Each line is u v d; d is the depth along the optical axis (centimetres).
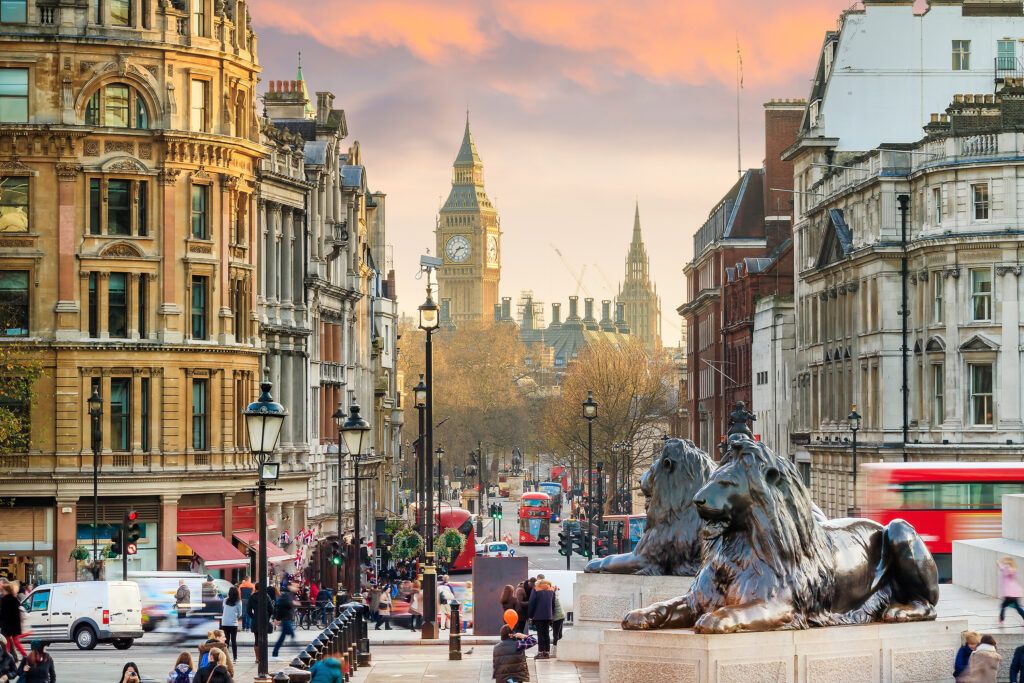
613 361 19875
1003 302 10038
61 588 6166
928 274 10462
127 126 8400
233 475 8694
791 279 15088
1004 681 3219
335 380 11225
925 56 12625
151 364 8375
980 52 12625
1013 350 10006
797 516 2888
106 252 8312
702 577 2886
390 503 15312
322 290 10825
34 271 8212
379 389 14138
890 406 10838
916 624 3077
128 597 6203
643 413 19450
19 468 8144
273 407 4141
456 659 5144
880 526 3181
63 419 8194
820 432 12306
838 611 2984
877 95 12619
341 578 9800
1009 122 10700
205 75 8606
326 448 10919
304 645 6372
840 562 2992
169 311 8438
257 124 9162
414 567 11706
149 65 8425
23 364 7731
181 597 6581
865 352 11175
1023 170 10050
